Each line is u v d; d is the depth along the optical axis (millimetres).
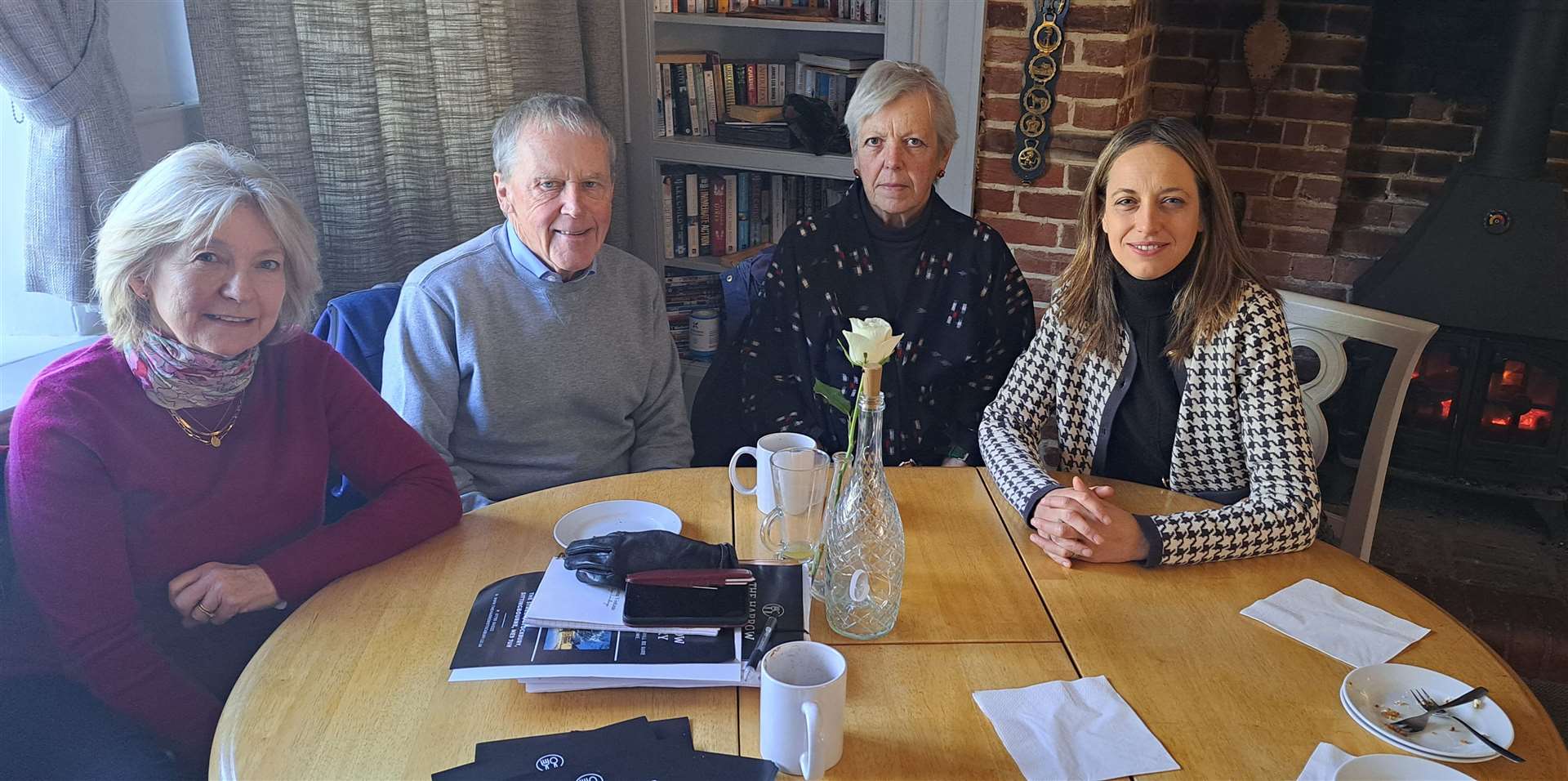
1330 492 3148
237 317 1376
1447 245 2945
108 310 1357
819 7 3211
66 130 1898
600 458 2023
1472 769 1068
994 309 2199
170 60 2336
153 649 1337
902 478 1749
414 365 1862
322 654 1235
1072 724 1126
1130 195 1660
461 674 1155
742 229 3564
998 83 2850
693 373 3547
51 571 1289
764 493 1580
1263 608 1360
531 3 2820
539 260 1922
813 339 2191
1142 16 2885
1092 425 1851
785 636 1230
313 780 1031
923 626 1315
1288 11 3137
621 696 1160
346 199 2404
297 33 2283
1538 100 2811
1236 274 1687
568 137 1837
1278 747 1101
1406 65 3117
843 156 3207
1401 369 1965
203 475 1432
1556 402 2908
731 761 1048
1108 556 1467
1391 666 1212
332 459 1727
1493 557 2867
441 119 2578
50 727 1312
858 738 1104
